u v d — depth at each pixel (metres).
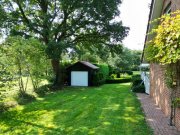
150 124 9.12
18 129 9.25
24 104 14.73
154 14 11.67
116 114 11.49
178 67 8.04
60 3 22.44
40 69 18.84
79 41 26.48
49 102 15.68
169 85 8.75
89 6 21.42
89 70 28.78
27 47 17.17
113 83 33.47
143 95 18.75
